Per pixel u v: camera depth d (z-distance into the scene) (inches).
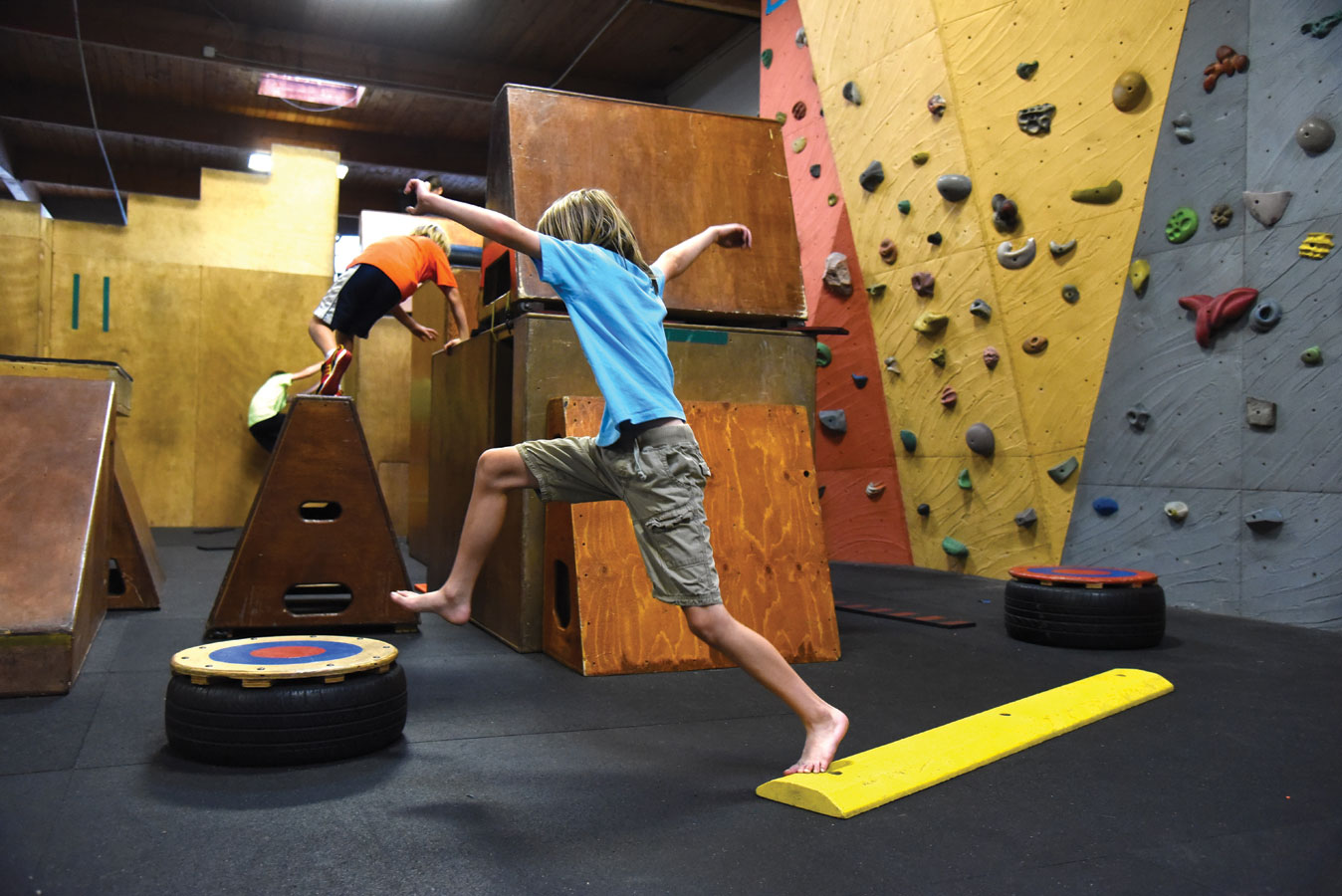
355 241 577.9
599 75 431.5
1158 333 194.1
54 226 315.6
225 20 376.2
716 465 145.6
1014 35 212.1
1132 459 199.3
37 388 135.1
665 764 92.1
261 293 328.8
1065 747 99.3
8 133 485.1
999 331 219.6
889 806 80.7
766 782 87.0
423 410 258.1
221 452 324.5
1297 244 172.1
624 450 82.0
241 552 145.6
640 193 156.2
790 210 165.9
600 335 83.6
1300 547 172.7
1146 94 193.8
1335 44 166.9
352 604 152.0
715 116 164.6
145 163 538.6
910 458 247.3
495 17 373.7
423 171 519.8
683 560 81.0
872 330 253.1
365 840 71.7
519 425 146.4
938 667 137.9
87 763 88.6
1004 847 72.1
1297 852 71.7
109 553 168.7
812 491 150.8
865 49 245.1
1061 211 207.8
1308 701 119.1
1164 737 103.1
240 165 540.4
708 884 64.9
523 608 146.3
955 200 225.0
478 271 252.2
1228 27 181.3
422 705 113.9
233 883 63.8
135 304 319.0
